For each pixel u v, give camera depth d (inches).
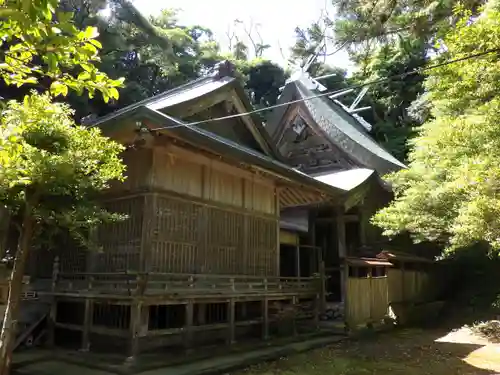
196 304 421.4
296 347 435.5
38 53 106.9
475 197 281.4
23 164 235.8
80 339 413.4
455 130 286.0
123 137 352.5
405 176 502.6
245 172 474.9
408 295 724.0
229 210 450.0
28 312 402.6
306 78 911.0
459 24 237.9
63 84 115.4
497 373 350.6
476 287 833.5
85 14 892.0
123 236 378.9
